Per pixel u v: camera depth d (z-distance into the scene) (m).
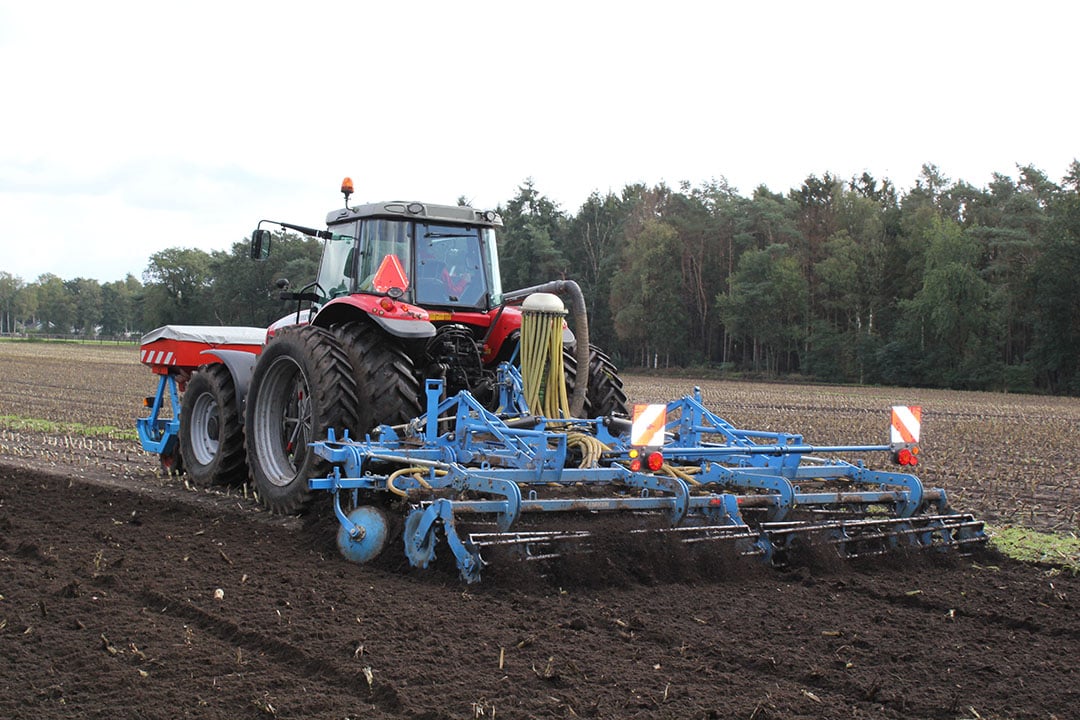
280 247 52.62
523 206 78.31
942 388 51.00
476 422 7.04
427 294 8.42
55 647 4.48
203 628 4.87
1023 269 53.03
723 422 8.05
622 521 6.07
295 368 8.35
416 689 4.00
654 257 64.56
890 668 4.44
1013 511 9.38
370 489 6.89
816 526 6.45
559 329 7.70
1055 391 48.81
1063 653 4.75
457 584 5.70
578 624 4.93
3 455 12.45
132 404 22.66
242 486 9.77
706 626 5.03
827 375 57.16
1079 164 56.91
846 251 58.75
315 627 4.82
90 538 6.95
